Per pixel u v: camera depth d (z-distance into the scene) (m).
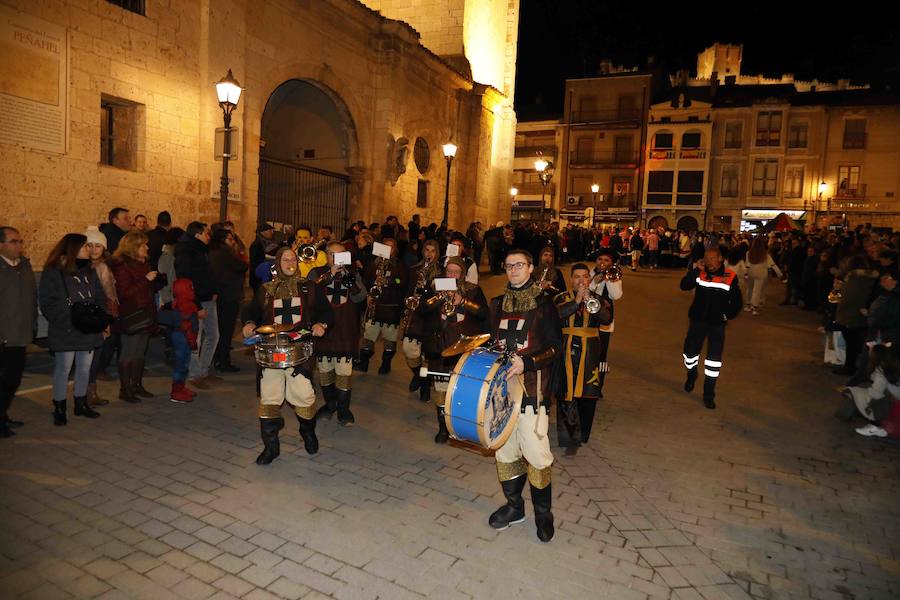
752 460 5.69
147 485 4.66
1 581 3.41
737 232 43.75
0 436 5.43
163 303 6.71
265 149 18.94
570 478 5.14
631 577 3.71
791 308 16.59
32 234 9.12
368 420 6.41
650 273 25.75
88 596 3.32
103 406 6.46
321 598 3.38
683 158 46.34
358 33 17.11
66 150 9.52
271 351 4.95
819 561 3.96
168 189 11.33
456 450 5.67
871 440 6.31
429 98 20.98
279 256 5.30
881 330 6.76
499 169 26.66
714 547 4.10
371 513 4.36
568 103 49.66
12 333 5.40
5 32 8.61
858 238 14.84
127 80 10.45
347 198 17.94
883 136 42.28
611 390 7.99
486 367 3.83
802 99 44.78
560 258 26.75
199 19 11.82
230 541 3.92
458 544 4.00
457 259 5.88
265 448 5.13
